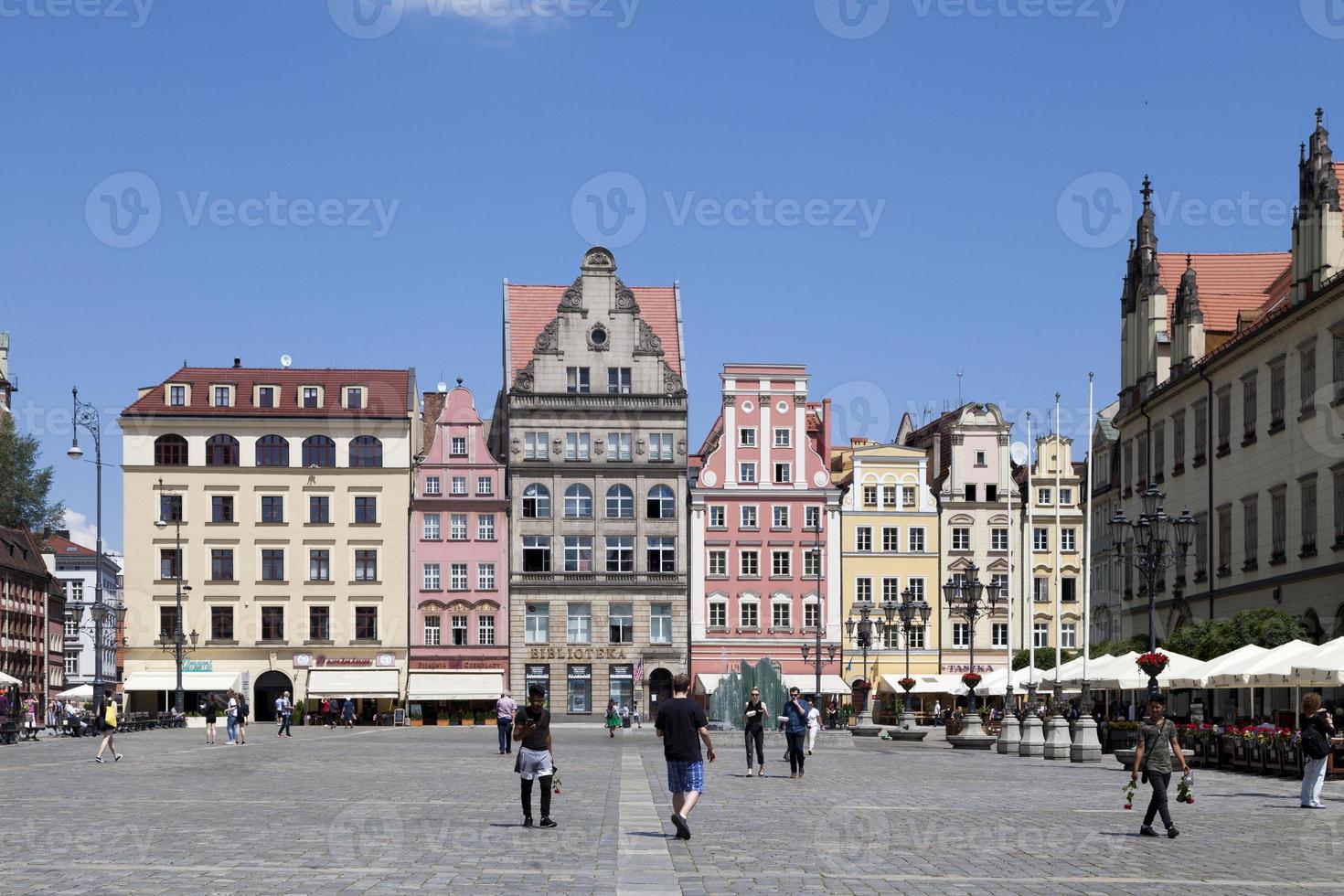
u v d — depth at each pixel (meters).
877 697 121.69
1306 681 47.38
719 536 122.94
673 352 126.50
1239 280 89.12
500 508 121.00
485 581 120.88
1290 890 19.88
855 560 123.12
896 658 122.44
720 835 26.16
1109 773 48.34
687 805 25.30
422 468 121.12
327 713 117.50
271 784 40.16
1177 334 82.69
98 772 46.22
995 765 53.53
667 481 122.56
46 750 64.50
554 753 61.84
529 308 129.25
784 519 123.44
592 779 42.56
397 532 119.88
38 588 142.12
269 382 121.12
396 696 118.69
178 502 119.12
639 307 127.19
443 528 120.69
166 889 18.80
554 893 18.70
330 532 119.69
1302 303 64.56
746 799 35.22
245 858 22.17
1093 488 111.56
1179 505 81.31
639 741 79.94
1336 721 55.81
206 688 117.06
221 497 119.38
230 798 34.44
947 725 86.19
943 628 122.38
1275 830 27.78
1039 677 73.00
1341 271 61.84
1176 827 27.25
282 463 119.75
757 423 124.06
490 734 93.31
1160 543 51.38
